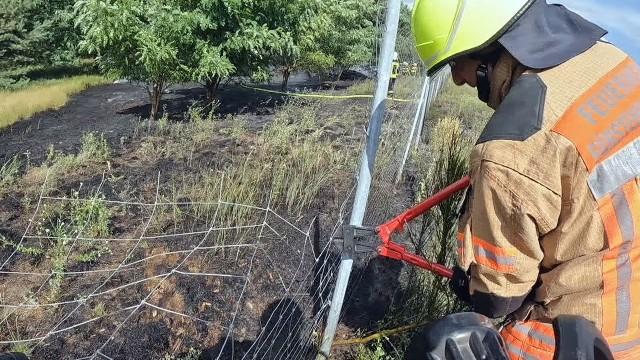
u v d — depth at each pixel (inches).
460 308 114.8
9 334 111.8
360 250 88.0
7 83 486.3
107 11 283.9
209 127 267.0
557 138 50.7
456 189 85.8
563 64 54.5
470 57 59.1
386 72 82.0
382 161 158.9
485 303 58.9
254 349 113.6
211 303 124.5
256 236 150.5
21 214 165.2
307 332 118.4
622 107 53.5
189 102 382.0
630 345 59.4
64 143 258.1
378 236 87.4
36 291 127.0
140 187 188.5
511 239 54.7
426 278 121.8
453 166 110.0
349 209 172.4
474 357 44.0
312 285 134.6
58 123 317.7
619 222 52.8
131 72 311.0
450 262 118.1
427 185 136.8
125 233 153.5
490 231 55.0
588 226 52.8
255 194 174.2
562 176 51.9
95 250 143.8
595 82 53.4
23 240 149.0
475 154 54.8
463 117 341.1
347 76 652.1
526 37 55.1
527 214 52.1
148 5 303.1
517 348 64.4
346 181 195.0
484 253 56.7
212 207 161.5
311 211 170.7
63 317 118.0
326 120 297.6
